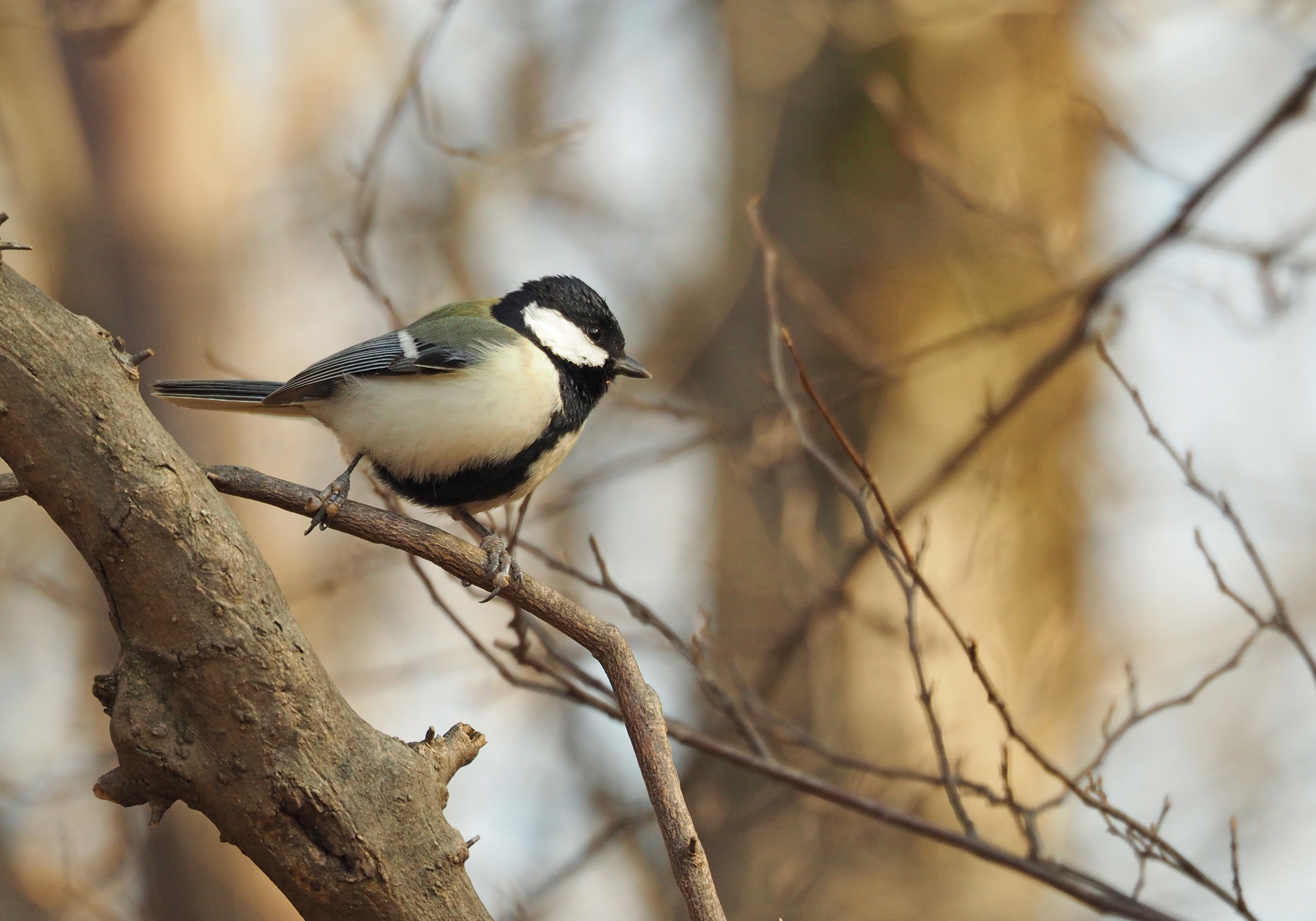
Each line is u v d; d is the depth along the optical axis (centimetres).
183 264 1416
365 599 1706
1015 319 1127
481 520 906
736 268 1420
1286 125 1016
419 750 515
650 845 1459
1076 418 1368
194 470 476
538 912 1145
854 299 1306
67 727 1554
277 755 476
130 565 461
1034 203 1296
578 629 590
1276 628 759
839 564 1178
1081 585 1353
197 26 1469
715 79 1584
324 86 1814
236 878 1355
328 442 1590
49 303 468
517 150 1170
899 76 1300
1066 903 1332
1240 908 707
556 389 775
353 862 484
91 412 457
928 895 1188
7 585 1481
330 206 1756
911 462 1262
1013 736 752
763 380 884
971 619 1206
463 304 862
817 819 1230
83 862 1291
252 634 471
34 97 1414
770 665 1149
